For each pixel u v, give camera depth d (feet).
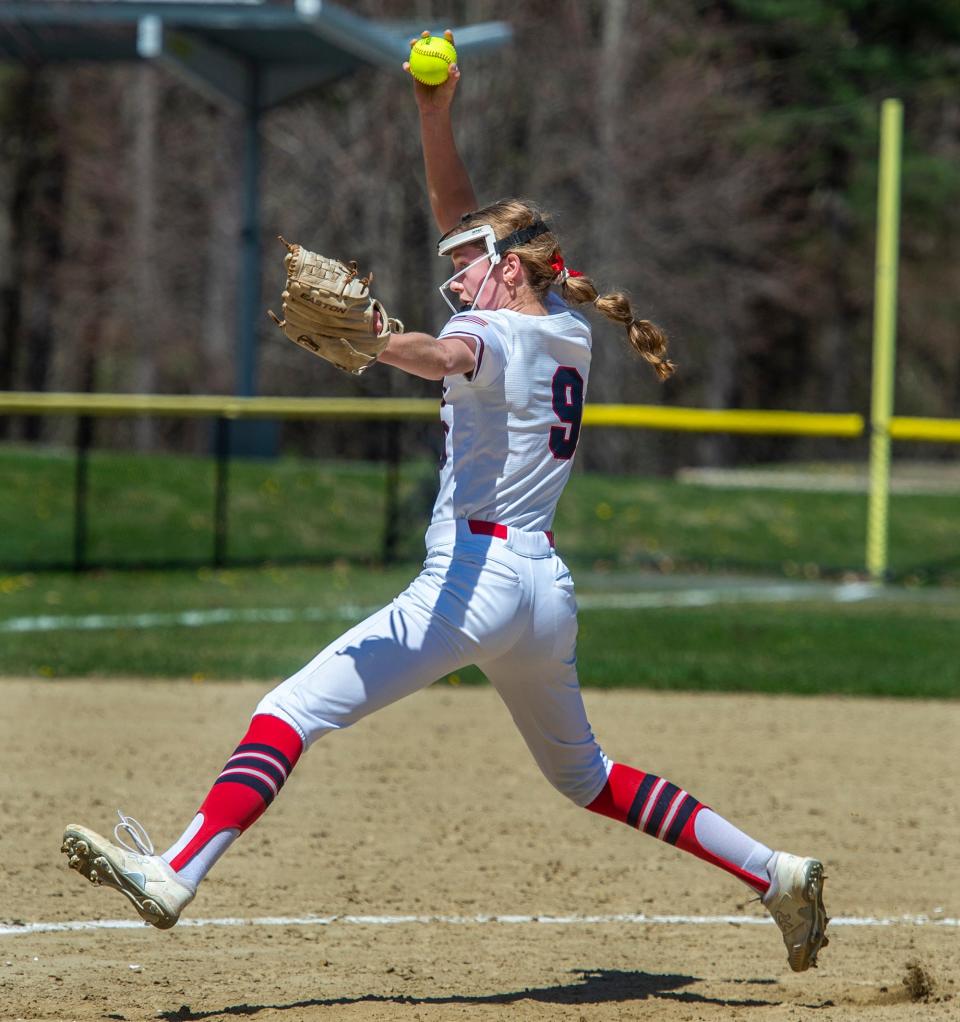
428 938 61.00
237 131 396.98
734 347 449.06
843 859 75.66
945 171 462.60
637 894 69.10
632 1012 50.47
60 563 205.36
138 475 241.14
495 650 48.34
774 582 222.28
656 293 382.83
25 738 101.40
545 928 63.05
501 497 48.55
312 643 147.23
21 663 131.34
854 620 174.60
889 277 224.53
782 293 426.92
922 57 469.57
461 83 363.76
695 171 410.11
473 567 47.93
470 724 112.47
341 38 243.60
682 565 237.86
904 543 257.55
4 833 76.43
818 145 458.91
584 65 374.84
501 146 374.22
